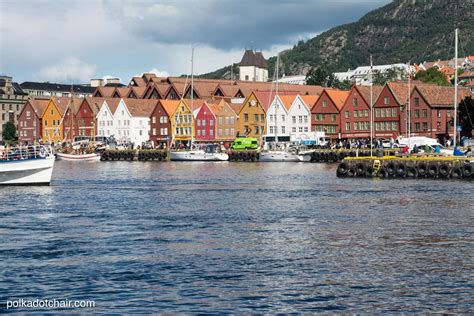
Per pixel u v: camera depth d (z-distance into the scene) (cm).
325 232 5409
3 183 9144
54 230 5531
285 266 4269
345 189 8788
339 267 4241
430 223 5816
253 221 5997
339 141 18162
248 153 16688
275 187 9231
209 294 3709
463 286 3831
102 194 8412
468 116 15912
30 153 9294
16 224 5853
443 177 10081
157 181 10569
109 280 3966
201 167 14625
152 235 5291
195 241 5044
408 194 8044
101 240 5081
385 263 4341
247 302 3581
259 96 19750
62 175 12256
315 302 3581
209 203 7381
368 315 3400
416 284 3875
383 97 17875
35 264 4319
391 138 16262
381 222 5894
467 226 5641
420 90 17300
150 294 3709
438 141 16488
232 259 4453
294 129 19262
